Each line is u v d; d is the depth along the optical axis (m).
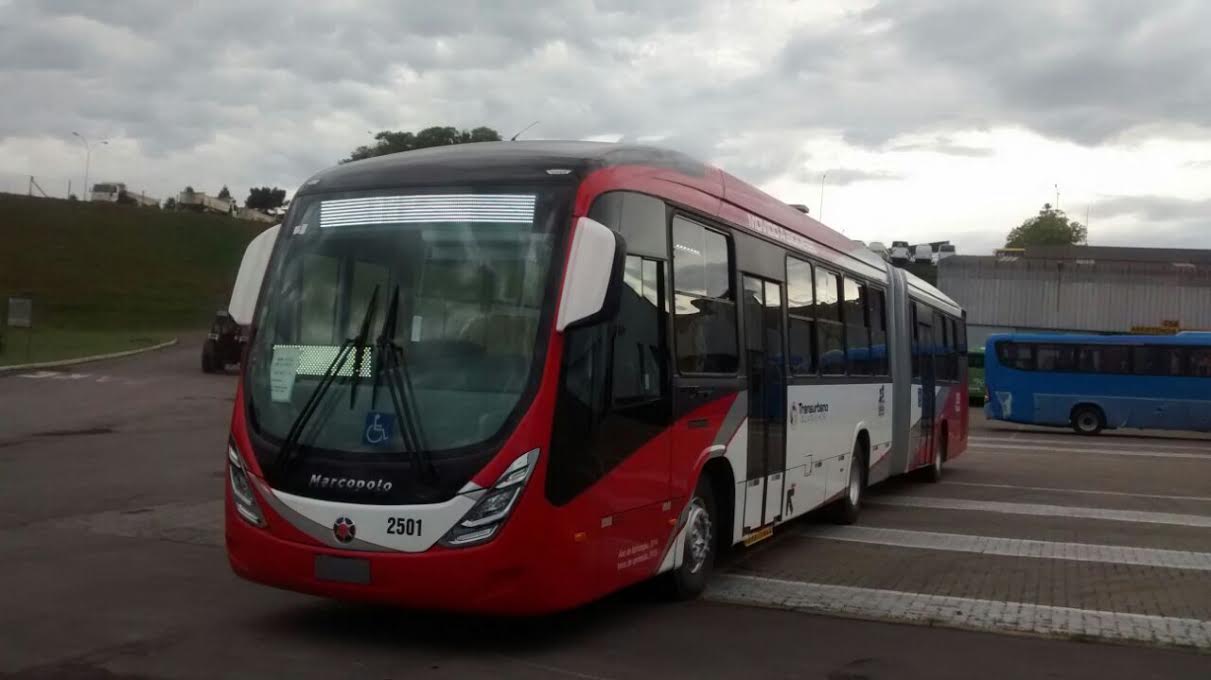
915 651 7.25
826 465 11.73
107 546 9.99
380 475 6.30
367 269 6.92
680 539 7.96
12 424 21.62
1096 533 12.81
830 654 7.11
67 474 14.88
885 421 14.59
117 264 92.06
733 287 9.08
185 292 87.75
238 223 113.81
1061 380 35.47
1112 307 55.09
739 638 7.43
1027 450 27.78
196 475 15.05
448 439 6.29
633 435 7.15
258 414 6.82
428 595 6.20
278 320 7.05
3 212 99.81
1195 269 54.25
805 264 11.16
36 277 83.69
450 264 6.76
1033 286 56.12
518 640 7.19
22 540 10.21
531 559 6.23
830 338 11.98
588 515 6.60
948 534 12.47
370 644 6.96
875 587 9.27
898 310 15.69
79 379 34.53
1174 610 8.59
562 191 6.80
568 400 6.47
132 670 6.25
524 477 6.22
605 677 6.42
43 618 7.38
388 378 6.53
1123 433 36.97
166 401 28.03
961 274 57.03
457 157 7.29
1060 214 128.62
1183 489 18.47
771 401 9.87
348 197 7.23
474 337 6.54
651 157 7.94
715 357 8.62
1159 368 34.53
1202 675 6.84
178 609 7.73
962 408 21.70
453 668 6.47
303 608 7.83
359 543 6.30
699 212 8.46
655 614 8.06
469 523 6.17
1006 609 8.49
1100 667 6.98
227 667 6.36
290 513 6.49
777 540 11.85
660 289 7.67
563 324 6.41
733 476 8.89
